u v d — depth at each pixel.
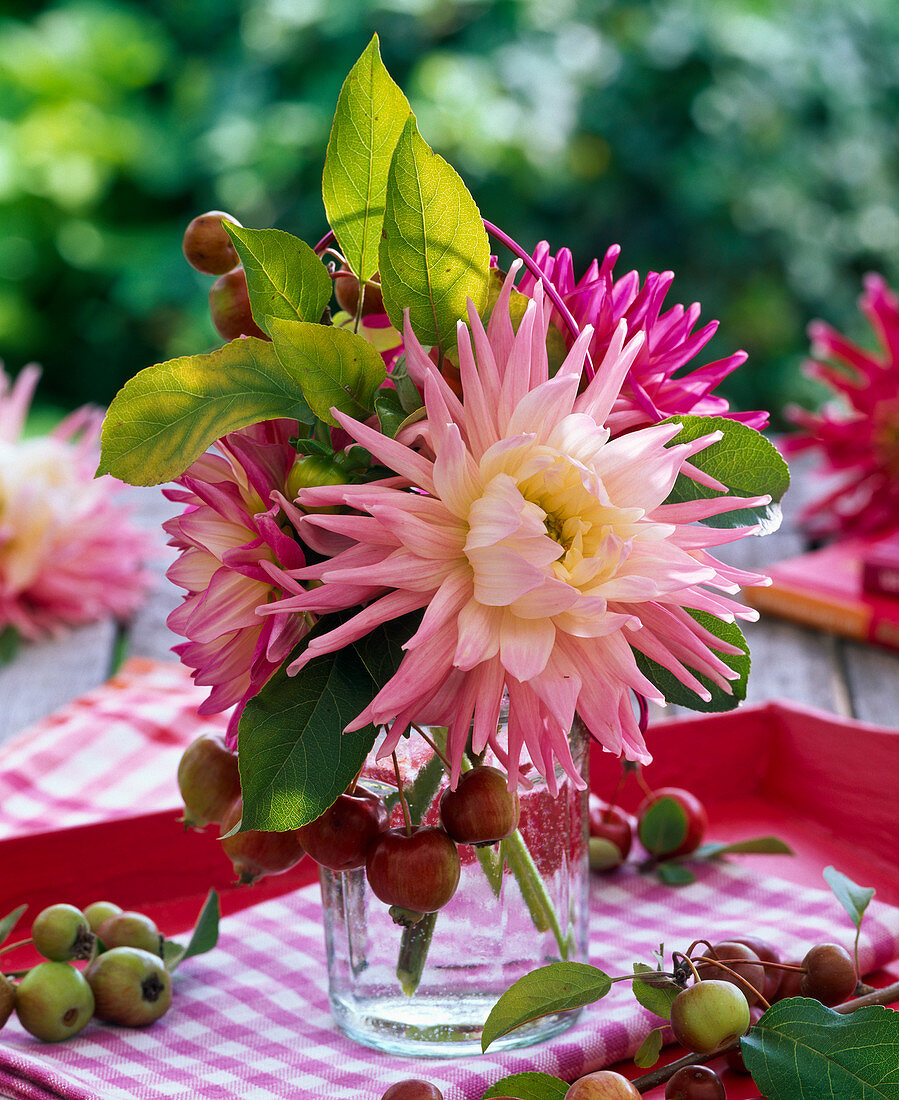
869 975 0.93
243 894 1.04
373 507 0.78
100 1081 0.85
